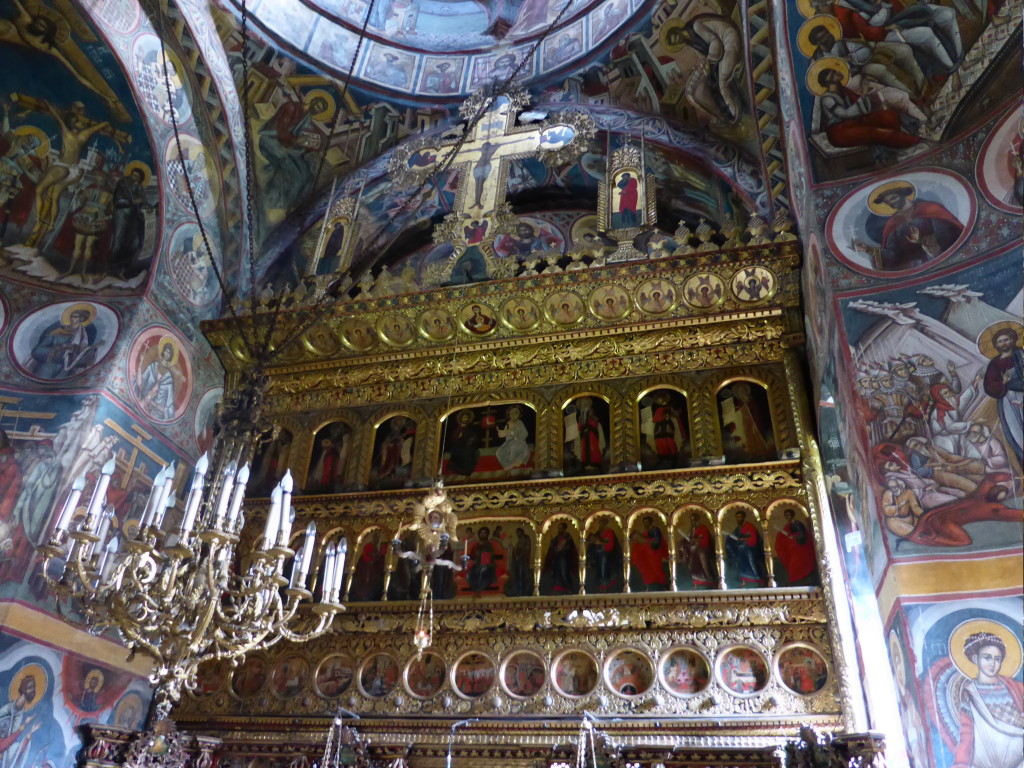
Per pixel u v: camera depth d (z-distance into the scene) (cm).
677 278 1007
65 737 834
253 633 627
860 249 709
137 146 1052
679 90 1152
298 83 1225
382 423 1097
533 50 1116
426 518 741
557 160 1189
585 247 1202
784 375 972
